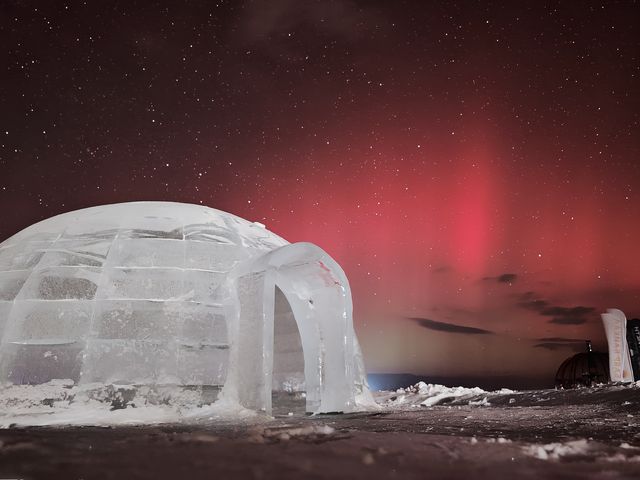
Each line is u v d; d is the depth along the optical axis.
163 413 7.88
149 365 8.20
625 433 6.43
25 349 8.18
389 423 7.57
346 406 9.12
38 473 3.53
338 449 4.53
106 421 7.43
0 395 7.82
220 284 9.16
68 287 8.71
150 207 10.60
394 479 3.44
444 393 14.52
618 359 15.40
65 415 7.55
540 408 10.30
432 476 3.56
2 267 9.35
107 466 3.75
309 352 9.68
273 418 8.03
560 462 4.16
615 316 15.60
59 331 8.30
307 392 9.55
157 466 3.75
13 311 8.53
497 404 11.96
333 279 9.33
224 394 8.36
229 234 10.24
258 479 3.37
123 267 9.02
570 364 18.02
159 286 8.88
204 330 8.65
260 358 8.41
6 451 4.38
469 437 5.54
